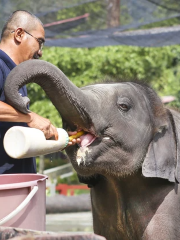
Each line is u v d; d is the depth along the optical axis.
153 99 4.87
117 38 9.88
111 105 4.50
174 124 4.72
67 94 4.04
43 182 3.98
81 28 9.69
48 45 10.30
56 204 12.19
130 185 4.75
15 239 2.71
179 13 9.30
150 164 4.53
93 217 5.16
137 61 14.85
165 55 15.39
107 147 4.44
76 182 18.97
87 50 14.71
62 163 19.83
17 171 5.00
